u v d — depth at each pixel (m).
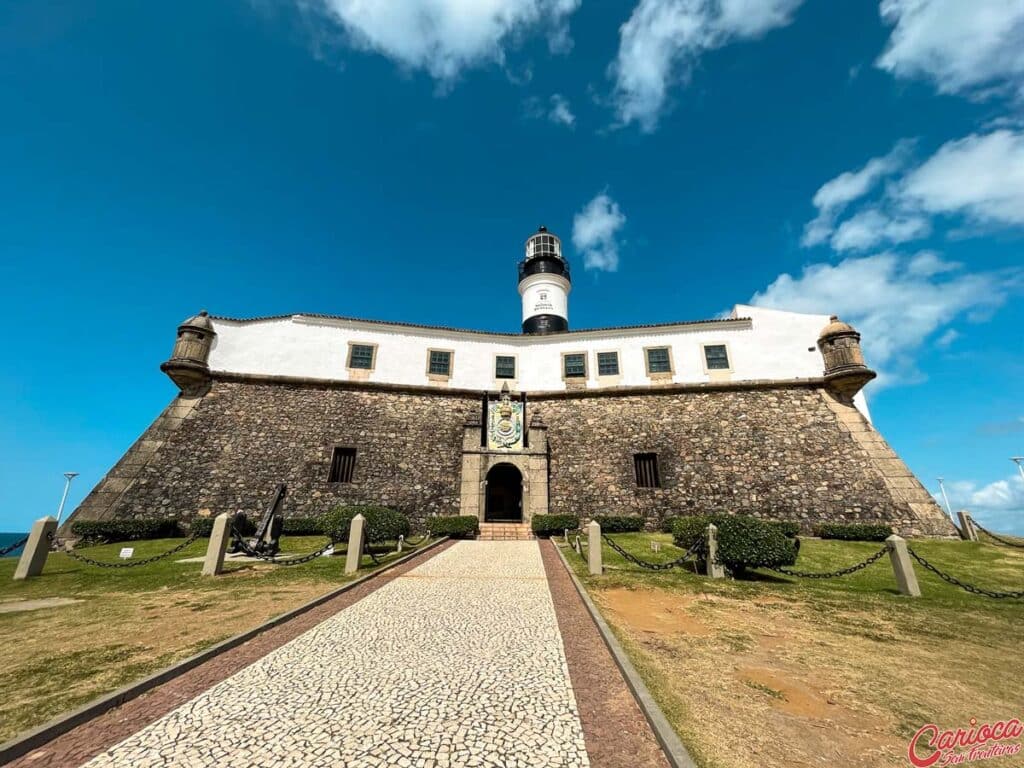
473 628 6.07
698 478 18.72
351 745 3.27
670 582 8.97
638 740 3.42
